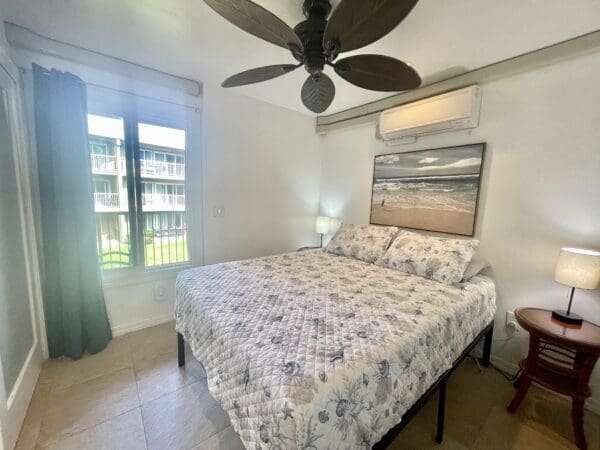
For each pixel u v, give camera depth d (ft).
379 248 7.64
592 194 5.18
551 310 5.53
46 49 5.61
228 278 5.80
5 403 3.85
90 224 6.23
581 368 4.49
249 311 4.27
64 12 4.81
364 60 4.20
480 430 4.67
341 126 10.00
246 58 6.38
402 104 7.98
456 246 6.39
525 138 5.96
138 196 7.25
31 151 5.62
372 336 3.59
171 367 6.00
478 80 6.46
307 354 3.15
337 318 4.10
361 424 2.90
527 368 5.00
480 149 6.60
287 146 10.01
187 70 7.02
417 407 3.79
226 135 8.45
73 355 6.11
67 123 5.72
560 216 5.57
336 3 4.25
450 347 4.47
